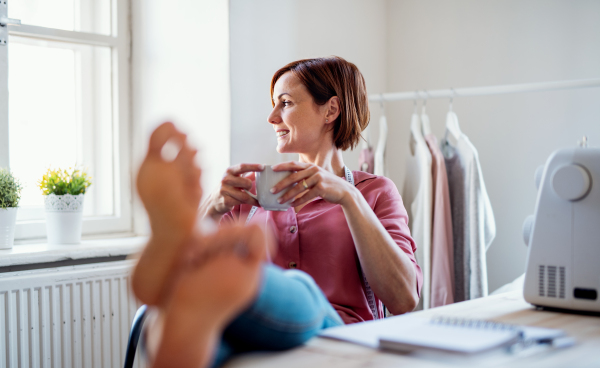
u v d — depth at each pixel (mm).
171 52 2113
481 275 1870
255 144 2070
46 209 1857
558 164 830
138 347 1817
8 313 1514
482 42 2402
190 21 2053
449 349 526
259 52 2086
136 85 2219
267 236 479
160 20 2143
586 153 813
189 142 553
